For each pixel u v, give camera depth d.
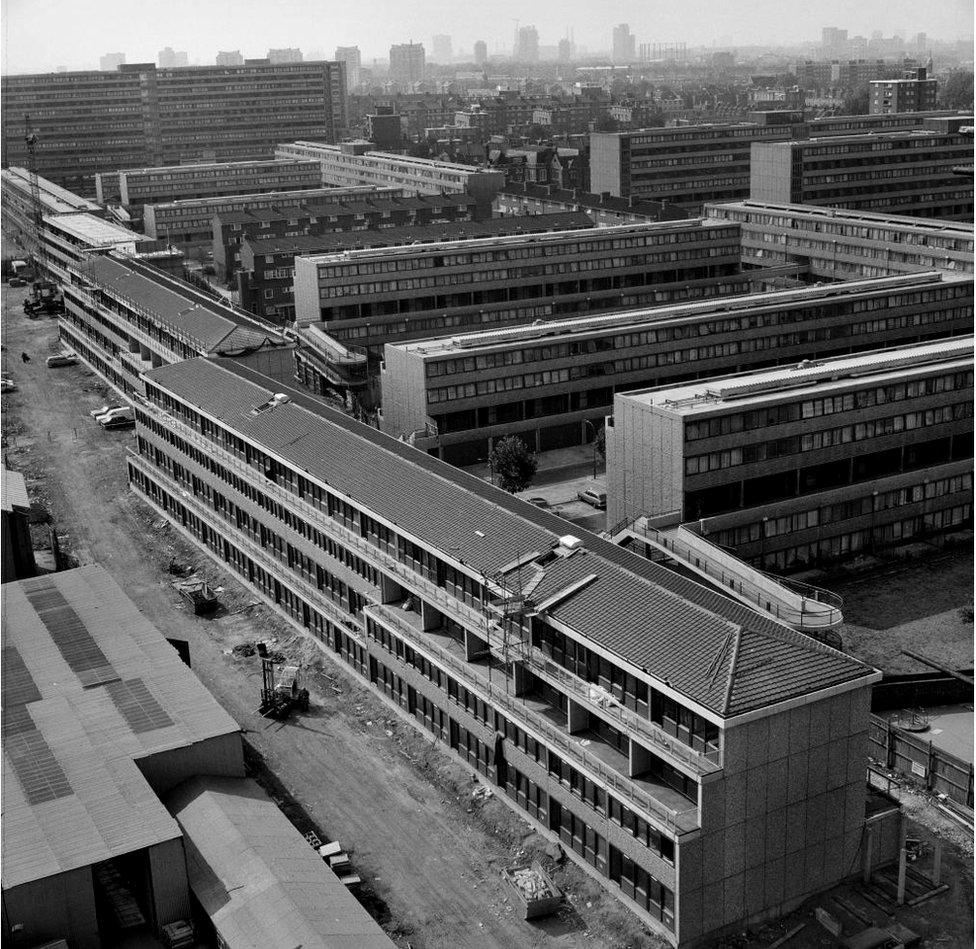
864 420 139.38
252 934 76.50
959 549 143.12
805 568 137.38
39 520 165.88
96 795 85.06
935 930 80.94
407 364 176.62
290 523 129.62
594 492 161.25
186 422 156.25
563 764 89.31
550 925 83.62
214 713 95.81
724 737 77.19
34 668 103.00
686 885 78.38
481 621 99.88
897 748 99.69
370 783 100.81
